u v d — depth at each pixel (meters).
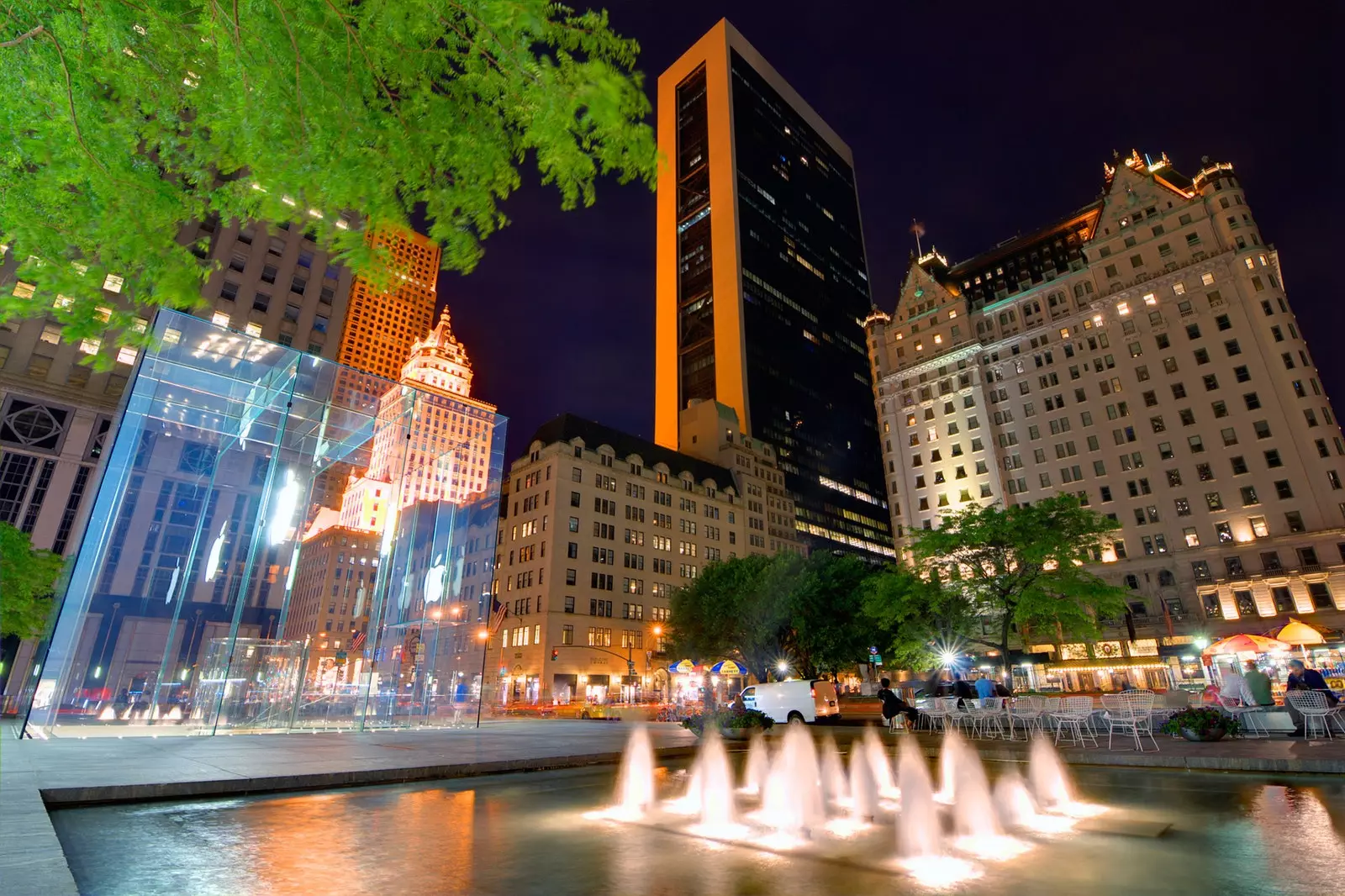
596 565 79.31
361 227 5.14
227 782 10.14
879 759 15.99
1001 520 30.34
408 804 9.81
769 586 46.81
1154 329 71.69
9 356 47.97
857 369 175.38
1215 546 63.16
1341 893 5.61
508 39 4.03
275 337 58.25
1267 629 58.62
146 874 5.97
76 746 15.21
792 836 7.91
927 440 85.25
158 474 22.73
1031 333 80.19
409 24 4.29
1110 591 29.02
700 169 165.88
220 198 5.14
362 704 24.86
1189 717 16.77
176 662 21.86
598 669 75.06
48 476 47.88
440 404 28.55
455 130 4.80
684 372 152.75
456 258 5.34
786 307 159.12
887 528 163.62
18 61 4.38
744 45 177.00
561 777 12.82
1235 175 71.88
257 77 4.34
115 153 4.70
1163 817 8.91
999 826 8.48
